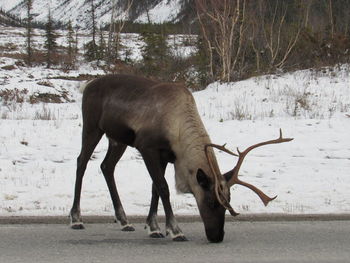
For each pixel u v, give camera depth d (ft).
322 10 110.52
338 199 39.75
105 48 138.31
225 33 89.35
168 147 29.84
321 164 50.01
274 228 32.76
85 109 33.99
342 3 108.78
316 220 35.12
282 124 62.44
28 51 132.36
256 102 73.20
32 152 51.62
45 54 138.82
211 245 28.37
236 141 56.85
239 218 34.68
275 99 73.61
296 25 97.96
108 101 32.60
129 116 31.22
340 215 35.24
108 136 32.94
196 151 28.55
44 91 95.35
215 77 90.17
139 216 34.50
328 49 91.20
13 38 188.44
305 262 25.21
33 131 58.13
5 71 118.01
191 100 30.17
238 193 40.86
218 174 27.78
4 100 87.15
